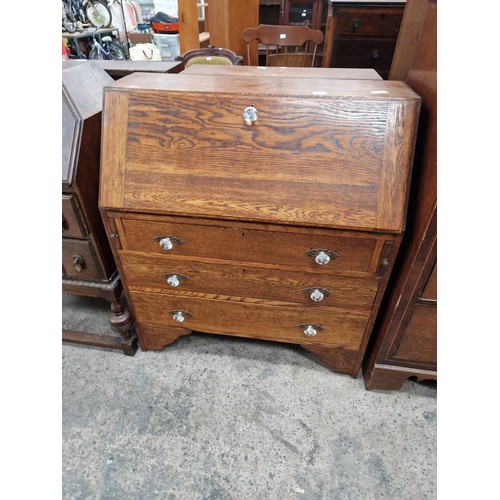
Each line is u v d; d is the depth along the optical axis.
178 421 1.18
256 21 2.52
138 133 0.95
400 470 1.05
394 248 0.93
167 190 0.95
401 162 0.87
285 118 0.90
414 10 1.23
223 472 1.05
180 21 2.54
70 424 1.17
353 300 1.07
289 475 1.04
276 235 0.96
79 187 1.05
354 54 2.22
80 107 1.07
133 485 1.02
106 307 1.67
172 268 1.11
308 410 1.21
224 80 1.09
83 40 2.73
